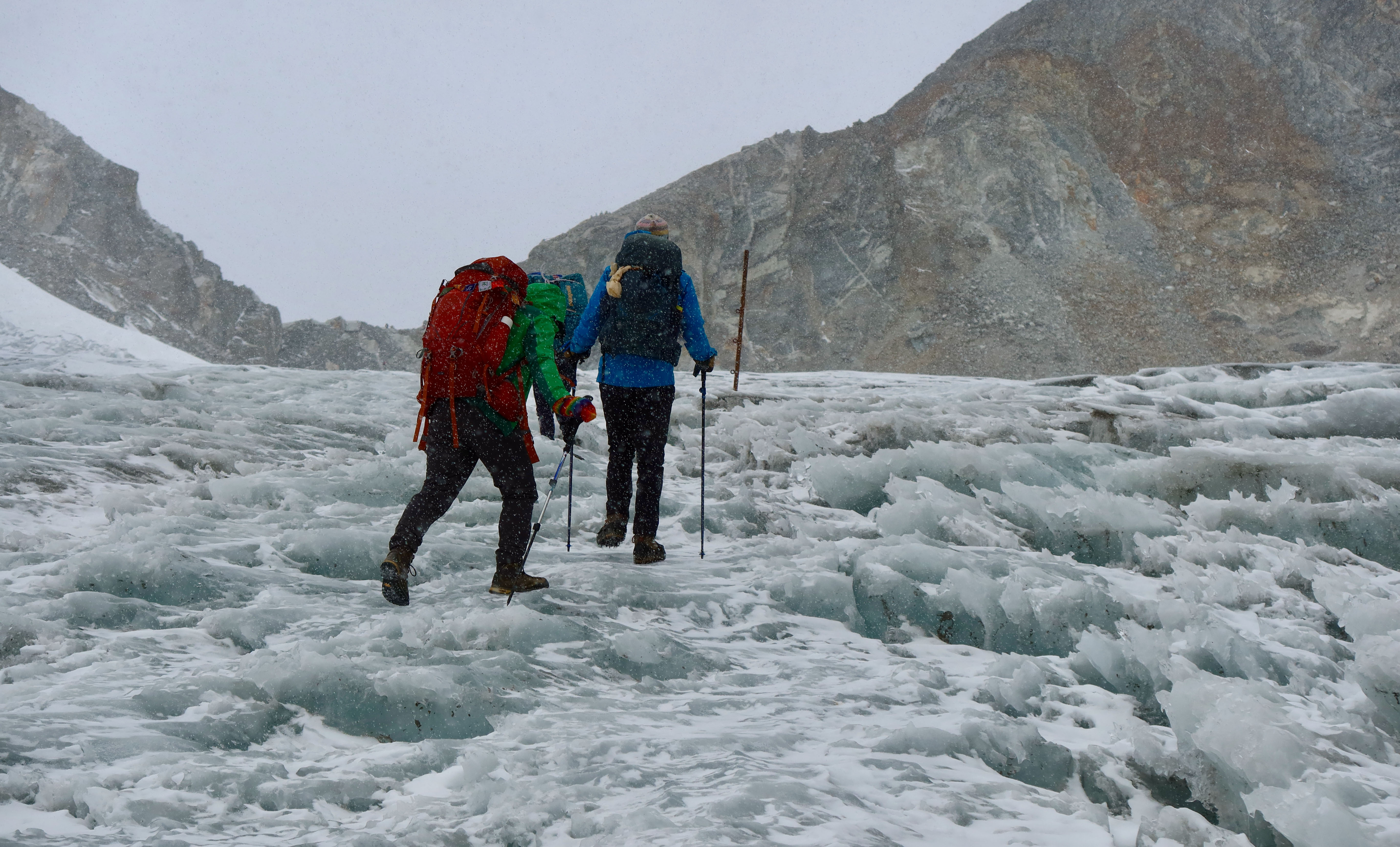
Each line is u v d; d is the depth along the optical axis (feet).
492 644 11.14
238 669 9.44
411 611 11.85
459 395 12.28
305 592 12.60
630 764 7.95
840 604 14.30
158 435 21.57
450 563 14.62
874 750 8.95
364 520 16.55
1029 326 319.47
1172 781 9.39
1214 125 370.94
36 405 23.56
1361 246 321.52
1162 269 331.98
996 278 336.90
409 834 6.45
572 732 8.68
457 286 12.75
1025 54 404.98
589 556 16.19
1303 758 8.66
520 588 13.08
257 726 8.45
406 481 19.16
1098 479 22.30
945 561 15.01
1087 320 319.88
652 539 15.94
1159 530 19.27
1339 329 299.79
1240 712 8.96
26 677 9.02
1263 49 390.01
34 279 364.17
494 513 18.02
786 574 14.71
